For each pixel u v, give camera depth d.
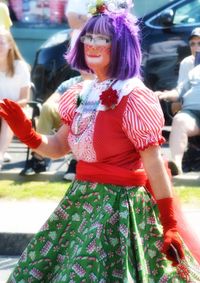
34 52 30.33
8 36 16.69
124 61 8.09
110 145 8.13
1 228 13.06
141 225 8.20
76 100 8.47
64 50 22.05
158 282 8.18
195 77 17.06
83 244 8.02
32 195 15.13
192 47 18.06
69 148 8.86
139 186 8.25
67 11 15.51
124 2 8.24
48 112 16.12
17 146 20.72
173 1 22.83
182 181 15.91
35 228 13.11
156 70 22.42
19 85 16.91
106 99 8.06
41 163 16.41
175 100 17.34
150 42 22.42
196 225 13.16
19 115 8.42
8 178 16.50
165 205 8.03
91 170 8.27
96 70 8.29
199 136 16.81
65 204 8.38
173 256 7.96
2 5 16.98
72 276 7.95
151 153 8.00
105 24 8.11
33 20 30.36
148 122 7.95
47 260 8.34
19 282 8.41
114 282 8.02
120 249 8.05
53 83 22.03
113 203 8.15
